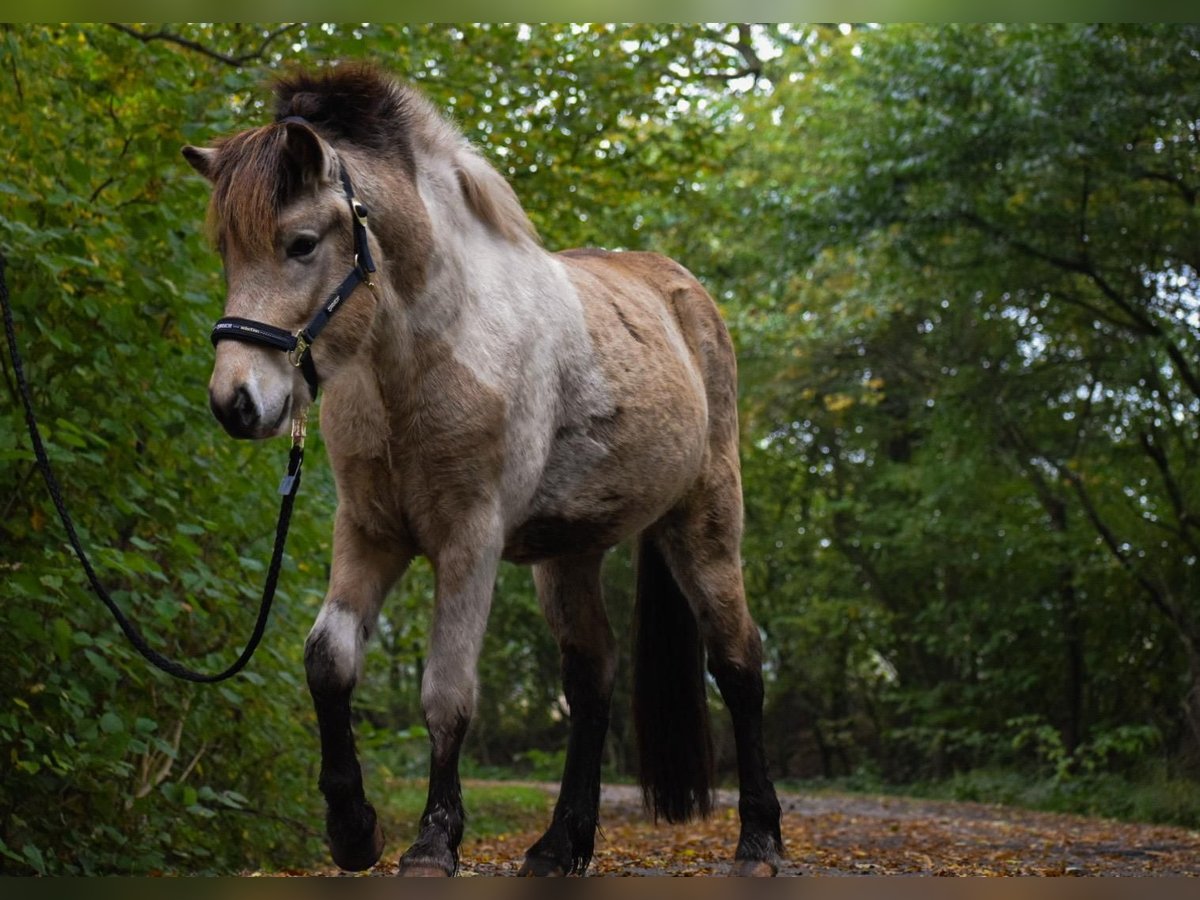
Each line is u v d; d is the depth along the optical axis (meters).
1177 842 10.86
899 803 18.80
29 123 5.80
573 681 5.22
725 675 5.38
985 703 22.41
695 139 12.06
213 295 6.52
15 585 5.00
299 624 7.35
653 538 5.49
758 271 21.20
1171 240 15.23
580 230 12.02
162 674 6.05
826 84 19.94
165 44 7.55
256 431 3.49
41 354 5.73
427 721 3.88
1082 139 14.05
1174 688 19.23
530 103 11.20
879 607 24.72
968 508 20.77
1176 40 13.33
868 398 21.86
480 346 4.11
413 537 4.10
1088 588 20.02
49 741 5.48
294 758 7.34
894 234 16.42
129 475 5.86
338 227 3.68
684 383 5.15
